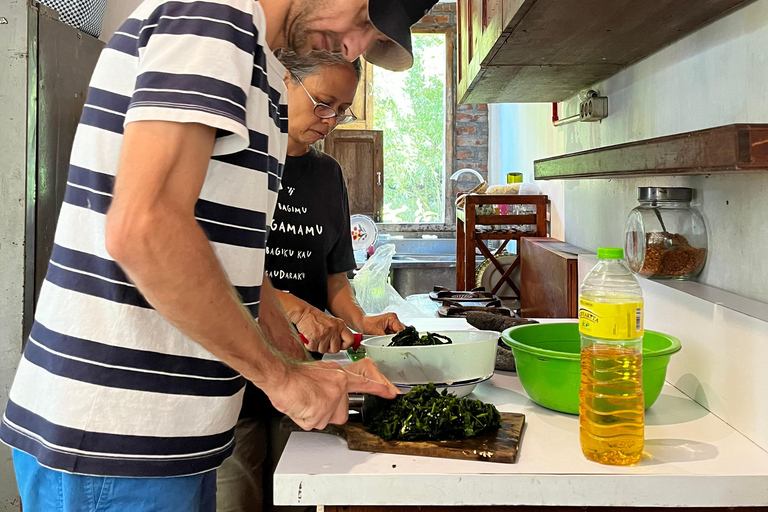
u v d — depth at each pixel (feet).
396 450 3.37
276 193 3.57
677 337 4.53
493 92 8.49
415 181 17.57
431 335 4.58
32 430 3.02
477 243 11.12
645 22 4.89
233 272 3.06
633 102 6.59
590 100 7.49
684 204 5.08
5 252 6.43
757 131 2.89
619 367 3.20
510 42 5.60
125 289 2.88
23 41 6.31
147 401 2.93
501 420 3.70
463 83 8.82
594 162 4.87
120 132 2.92
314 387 3.09
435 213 17.67
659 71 5.91
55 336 2.95
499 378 4.88
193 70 2.56
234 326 2.76
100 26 7.77
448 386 4.18
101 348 2.88
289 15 3.11
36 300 6.68
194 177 2.59
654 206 5.11
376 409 3.64
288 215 5.73
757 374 3.47
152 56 2.60
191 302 2.58
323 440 3.60
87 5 7.32
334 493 3.13
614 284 3.26
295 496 3.14
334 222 6.00
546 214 11.19
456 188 17.44
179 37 2.60
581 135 8.67
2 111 6.36
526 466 3.20
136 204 2.44
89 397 2.88
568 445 3.49
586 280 3.40
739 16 4.44
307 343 5.00
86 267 2.91
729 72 4.60
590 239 8.54
